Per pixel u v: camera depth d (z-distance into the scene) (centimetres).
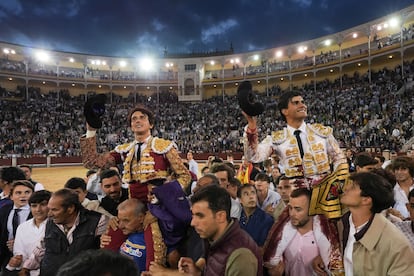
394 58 2978
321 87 3406
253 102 244
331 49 3566
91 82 3972
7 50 3481
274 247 254
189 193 372
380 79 2888
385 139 1923
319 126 271
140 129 268
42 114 3309
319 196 245
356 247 200
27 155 2567
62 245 274
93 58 4022
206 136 3083
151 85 4238
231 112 3572
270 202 423
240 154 2608
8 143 2667
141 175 259
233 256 176
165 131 3297
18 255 323
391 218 285
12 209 375
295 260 246
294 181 261
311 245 241
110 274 100
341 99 2909
